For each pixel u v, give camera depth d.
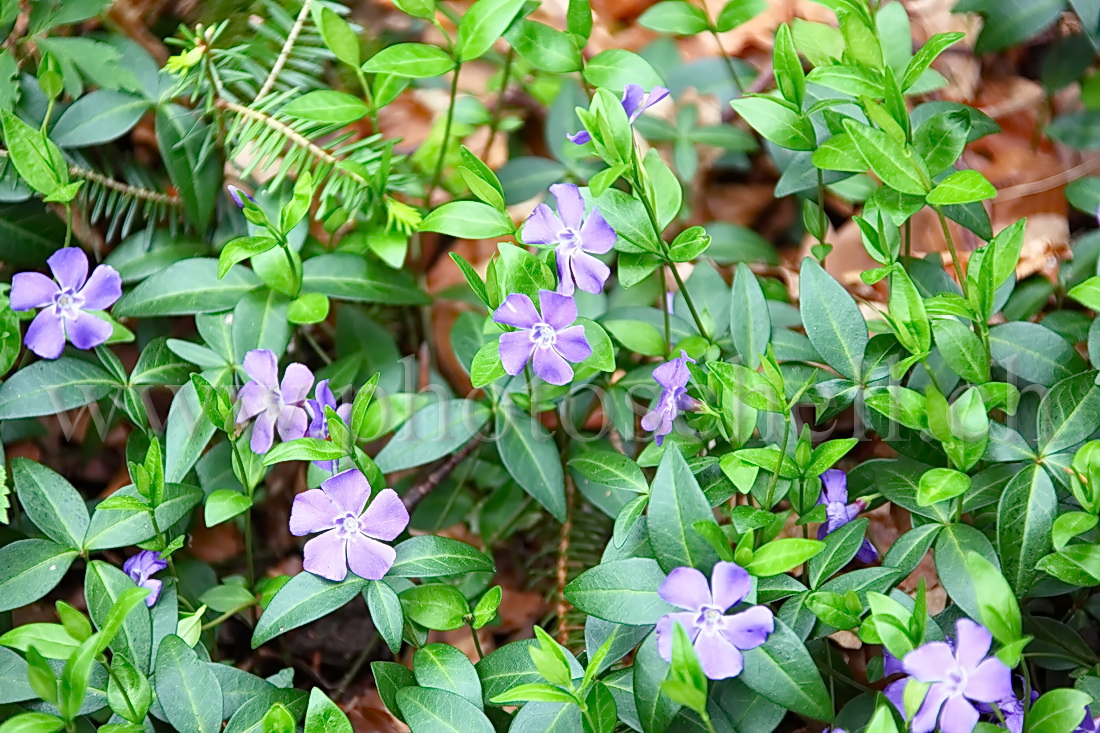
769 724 0.55
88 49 0.63
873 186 0.65
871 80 0.58
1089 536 0.56
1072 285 0.63
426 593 0.57
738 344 0.59
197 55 0.62
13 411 0.60
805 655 0.53
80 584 0.66
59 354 0.59
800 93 0.59
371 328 0.65
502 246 0.56
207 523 0.58
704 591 0.52
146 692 0.54
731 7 0.65
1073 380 0.55
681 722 0.55
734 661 0.52
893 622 0.51
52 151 0.59
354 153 0.64
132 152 0.66
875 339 0.57
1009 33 0.66
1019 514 0.54
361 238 0.64
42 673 0.52
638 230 0.57
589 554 0.64
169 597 0.58
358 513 0.56
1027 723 0.52
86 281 0.59
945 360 0.56
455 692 0.55
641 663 0.53
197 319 0.62
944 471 0.54
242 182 0.66
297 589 0.56
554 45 0.62
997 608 0.51
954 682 0.50
